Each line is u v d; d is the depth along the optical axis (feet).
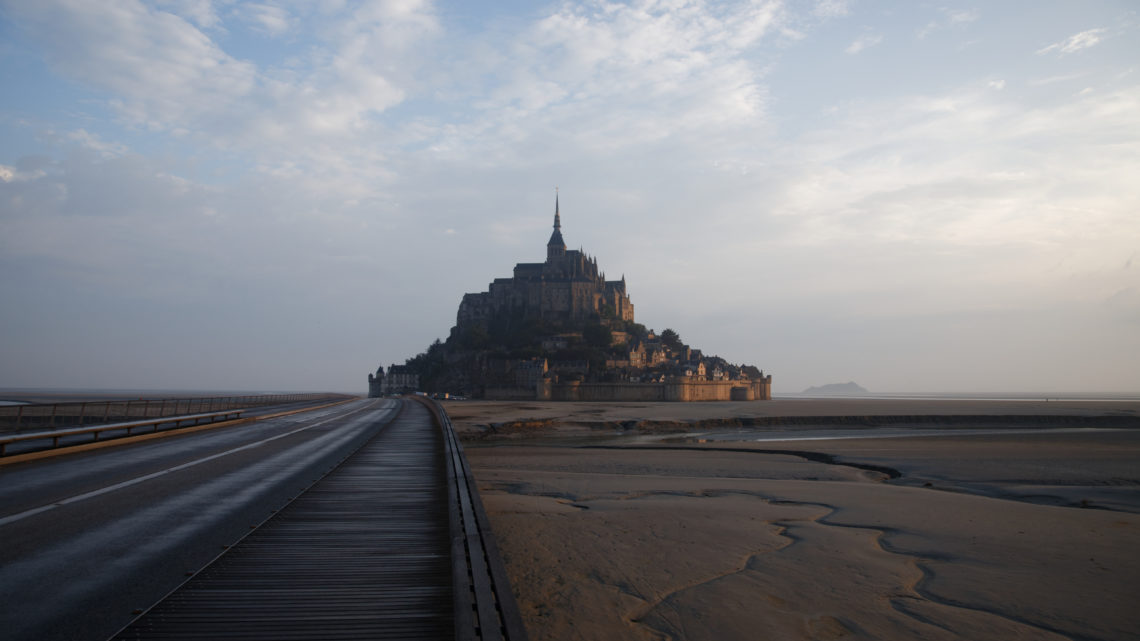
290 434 114.21
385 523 40.29
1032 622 33.17
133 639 21.98
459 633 19.12
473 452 143.95
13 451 67.00
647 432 264.11
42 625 22.75
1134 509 72.43
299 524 39.83
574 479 90.84
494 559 26.73
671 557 44.52
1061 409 509.35
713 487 83.15
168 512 42.24
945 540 51.29
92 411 140.05
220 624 23.57
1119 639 31.09
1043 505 71.15
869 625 32.22
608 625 31.22
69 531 36.29
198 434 110.52
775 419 328.70
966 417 363.76
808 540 50.65
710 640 29.73
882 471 109.81
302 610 25.11
